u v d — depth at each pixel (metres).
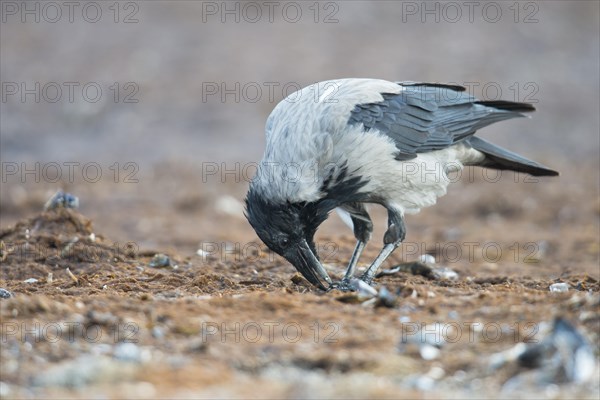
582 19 35.19
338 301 10.13
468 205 21.89
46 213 14.12
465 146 13.54
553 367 7.99
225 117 27.62
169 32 33.06
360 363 8.16
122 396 7.36
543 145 26.69
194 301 9.96
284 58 30.48
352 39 32.09
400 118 12.68
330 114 12.09
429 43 32.00
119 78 29.91
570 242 18.30
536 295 10.13
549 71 30.83
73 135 27.31
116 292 11.21
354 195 12.42
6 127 27.53
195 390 7.50
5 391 7.50
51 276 12.44
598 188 23.00
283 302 9.88
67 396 7.38
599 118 28.23
